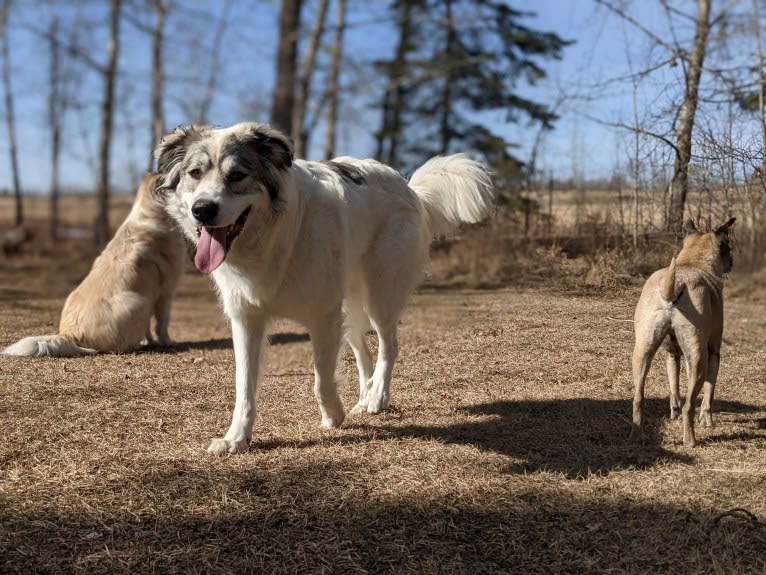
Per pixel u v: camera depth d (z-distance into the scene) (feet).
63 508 11.14
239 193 12.50
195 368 21.45
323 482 12.25
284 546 10.17
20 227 83.05
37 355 22.97
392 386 19.10
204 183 12.42
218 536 10.39
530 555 10.07
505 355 20.61
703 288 13.94
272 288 13.75
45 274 56.54
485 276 31.91
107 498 11.50
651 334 14.20
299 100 52.65
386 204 17.07
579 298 20.11
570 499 11.76
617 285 19.44
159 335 27.04
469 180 18.94
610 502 11.68
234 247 13.12
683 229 17.54
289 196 13.38
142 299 25.14
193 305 43.32
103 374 20.24
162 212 26.13
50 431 14.85
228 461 13.20
